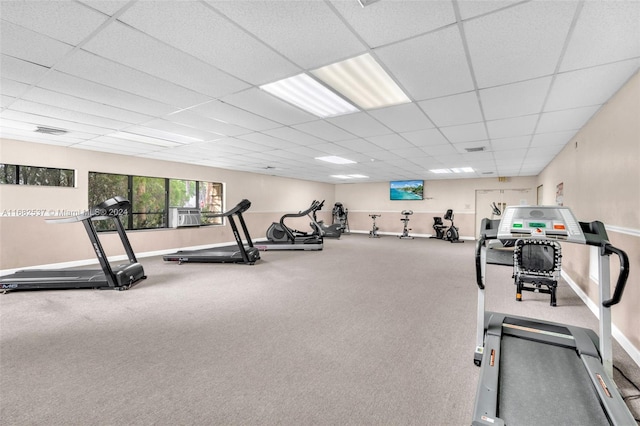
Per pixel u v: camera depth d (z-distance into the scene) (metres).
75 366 2.27
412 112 3.56
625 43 2.02
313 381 2.08
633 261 2.42
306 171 9.35
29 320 3.17
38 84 2.80
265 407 1.81
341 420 1.70
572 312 3.46
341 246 9.08
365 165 7.98
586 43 2.03
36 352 2.48
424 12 1.73
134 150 6.03
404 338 2.76
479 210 10.73
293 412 1.77
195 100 3.22
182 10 1.74
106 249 6.30
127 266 4.65
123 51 2.21
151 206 8.05
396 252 7.90
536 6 1.66
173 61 2.37
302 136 4.79
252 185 9.73
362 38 2.02
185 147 5.73
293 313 3.40
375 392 1.96
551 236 2.06
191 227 7.96
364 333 2.87
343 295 4.08
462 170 8.77
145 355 2.44
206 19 1.82
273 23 1.86
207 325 3.05
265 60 2.35
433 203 11.48
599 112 3.36
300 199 11.82
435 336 2.80
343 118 3.81
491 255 7.09
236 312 3.43
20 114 3.70
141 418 1.71
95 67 2.46
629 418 1.46
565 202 5.25
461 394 1.93
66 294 4.12
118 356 2.42
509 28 1.88
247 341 2.70
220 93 3.03
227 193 8.90
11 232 5.10
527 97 3.04
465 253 7.75
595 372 1.79
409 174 9.97
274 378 2.12
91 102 3.28
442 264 6.26
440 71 2.50
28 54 2.25
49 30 1.94
